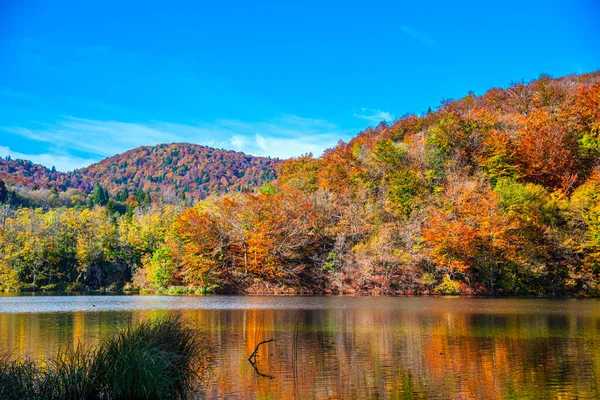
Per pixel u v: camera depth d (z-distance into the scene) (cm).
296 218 7112
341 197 7812
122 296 6062
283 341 2116
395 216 7006
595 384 1352
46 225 8519
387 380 1419
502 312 3462
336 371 1534
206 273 6756
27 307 4050
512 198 6025
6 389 1023
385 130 11506
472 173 7350
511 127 7900
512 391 1291
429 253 6072
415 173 7425
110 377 1101
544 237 5822
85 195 18512
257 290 6694
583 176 6756
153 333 1290
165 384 1139
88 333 2325
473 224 5900
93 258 8056
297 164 10125
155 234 8912
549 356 1752
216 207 8000
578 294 5628
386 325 2692
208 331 2458
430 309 3762
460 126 7769
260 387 1340
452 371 1528
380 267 6306
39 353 1766
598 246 5541
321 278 6700
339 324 2750
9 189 15425
